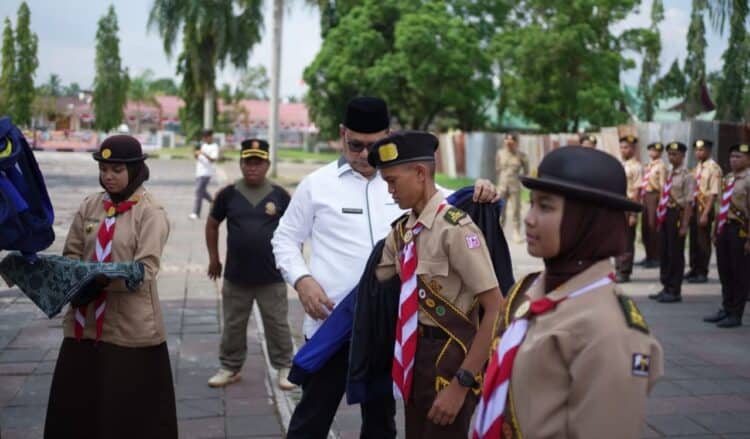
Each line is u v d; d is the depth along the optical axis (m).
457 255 2.58
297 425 3.18
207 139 14.52
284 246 3.42
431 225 2.65
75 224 3.64
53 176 24.00
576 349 1.66
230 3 33.31
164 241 3.59
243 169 5.05
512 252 11.66
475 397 2.64
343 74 32.41
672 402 4.95
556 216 1.74
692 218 9.71
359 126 3.24
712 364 5.88
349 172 3.36
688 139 13.80
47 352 5.81
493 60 32.91
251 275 4.96
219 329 6.61
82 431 3.51
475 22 34.84
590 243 1.73
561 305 1.73
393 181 2.70
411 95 33.97
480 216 2.94
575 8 31.03
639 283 9.56
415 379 2.65
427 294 2.63
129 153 3.48
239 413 4.62
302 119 67.44
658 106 29.53
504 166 12.66
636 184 10.55
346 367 3.14
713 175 9.52
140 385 3.50
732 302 7.20
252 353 5.92
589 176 1.71
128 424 3.47
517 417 1.76
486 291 2.55
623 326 1.64
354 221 3.31
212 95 36.41
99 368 3.48
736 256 7.07
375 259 2.88
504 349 1.83
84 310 3.49
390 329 2.85
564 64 31.16
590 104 29.78
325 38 36.06
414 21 30.78
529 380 1.73
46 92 65.38
